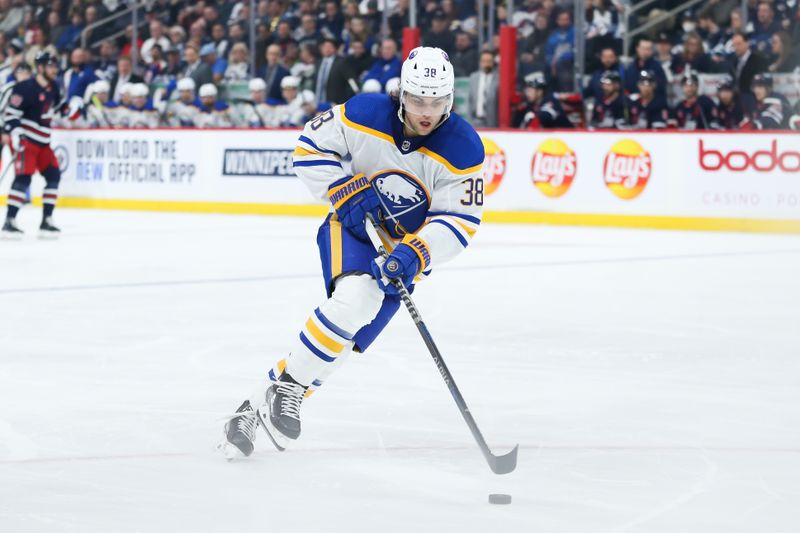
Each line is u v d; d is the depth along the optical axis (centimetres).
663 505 690
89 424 900
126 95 3400
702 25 2861
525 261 2070
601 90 2838
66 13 3747
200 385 1052
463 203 793
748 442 851
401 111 772
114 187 3369
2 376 1088
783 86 2727
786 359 1187
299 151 809
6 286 1733
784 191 2592
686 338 1307
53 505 687
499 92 2941
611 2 2939
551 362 1167
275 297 1623
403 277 762
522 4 3119
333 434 873
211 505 689
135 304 1554
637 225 2739
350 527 646
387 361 1165
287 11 3384
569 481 746
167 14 3588
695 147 2673
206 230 2706
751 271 1934
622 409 959
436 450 827
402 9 3253
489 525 650
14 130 2466
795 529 643
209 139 3231
